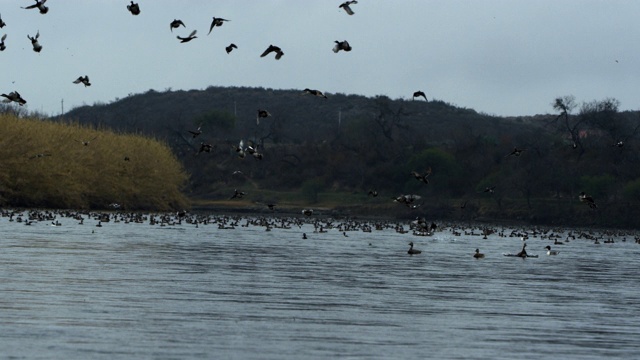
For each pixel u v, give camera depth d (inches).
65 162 5738.2
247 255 2748.5
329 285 1990.7
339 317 1549.0
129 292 1734.7
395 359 1237.1
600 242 4426.7
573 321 1604.3
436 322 1534.2
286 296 1777.8
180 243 3189.0
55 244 2829.7
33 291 1683.1
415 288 1994.3
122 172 6240.2
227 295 1756.9
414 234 4411.9
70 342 1259.8
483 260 2883.9
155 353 1220.5
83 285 1801.2
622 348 1369.3
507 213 6348.4
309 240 3693.4
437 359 1248.2
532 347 1352.1
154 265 2281.0
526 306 1771.7
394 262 2674.7
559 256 3245.6
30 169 5502.0
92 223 4308.6
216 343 1295.5
